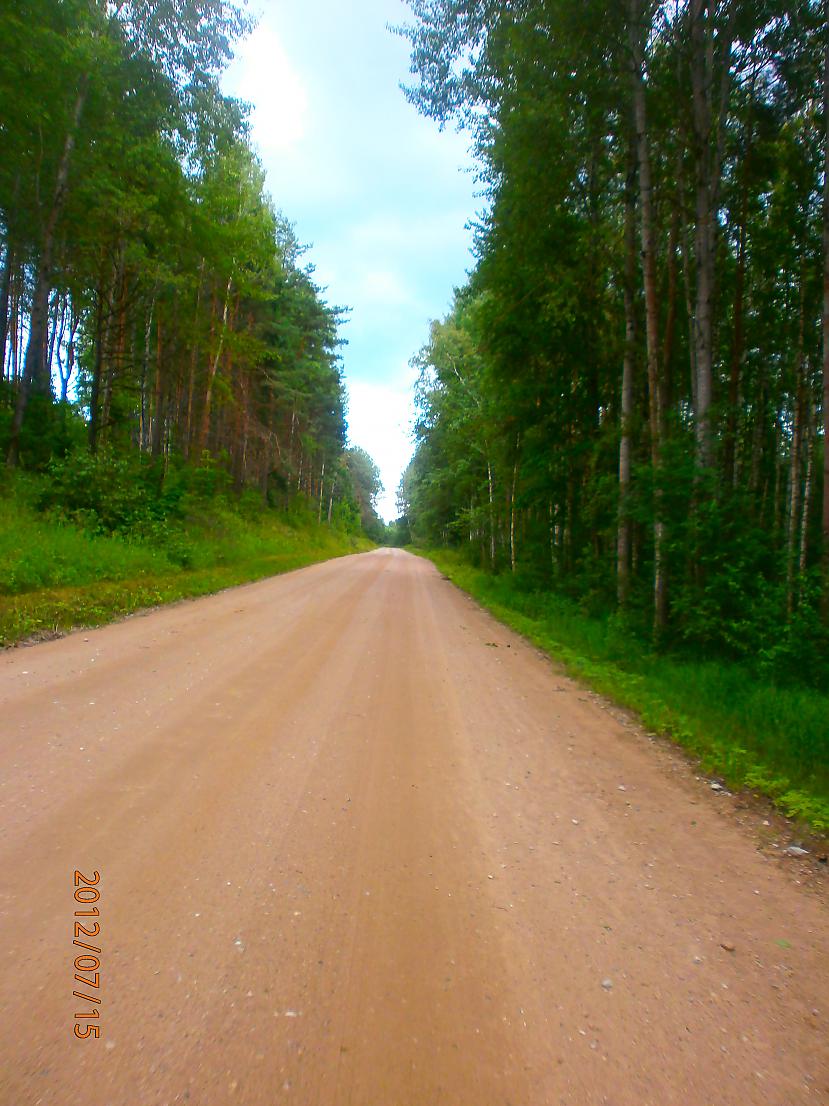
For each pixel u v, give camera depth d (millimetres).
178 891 3141
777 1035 2426
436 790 4688
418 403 31172
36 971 2514
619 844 4035
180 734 5414
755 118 13602
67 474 18484
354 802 4359
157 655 8328
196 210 20625
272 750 5211
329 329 40094
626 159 14094
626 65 12016
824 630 8891
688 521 10922
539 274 15891
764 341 17609
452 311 29078
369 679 8000
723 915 3281
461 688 7984
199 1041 2211
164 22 19266
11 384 23266
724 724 6816
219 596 15234
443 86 14258
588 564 17031
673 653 10648
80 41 16406
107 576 14328
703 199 11766
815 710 7070
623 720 7141
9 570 11695
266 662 8406
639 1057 2271
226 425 38000
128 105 19859
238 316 33406
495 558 28938
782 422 21891
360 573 27156
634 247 14867
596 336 17469
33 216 20859
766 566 10844
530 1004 2516
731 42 12352
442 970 2689
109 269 21875
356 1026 2334
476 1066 2184
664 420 12344
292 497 49562
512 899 3297
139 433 30797
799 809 4645
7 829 3633
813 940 3104
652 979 2721
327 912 3062
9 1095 1946
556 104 12797
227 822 3918
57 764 4594
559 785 4984
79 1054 2123
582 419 18844
